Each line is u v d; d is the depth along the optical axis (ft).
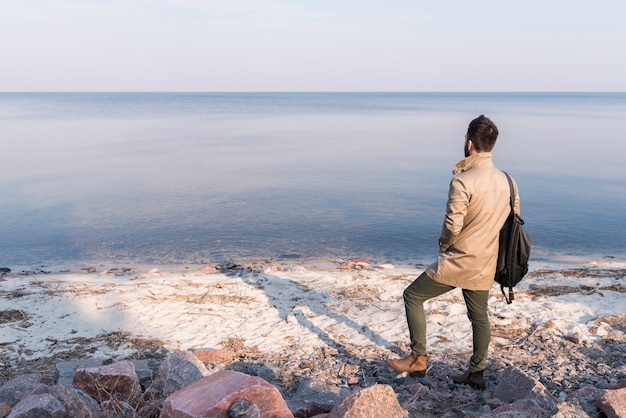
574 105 601.62
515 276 15.24
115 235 45.73
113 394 13.60
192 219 52.01
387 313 23.18
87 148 121.70
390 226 49.88
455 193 14.42
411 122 252.21
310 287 27.37
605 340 19.99
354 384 16.38
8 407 12.07
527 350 19.10
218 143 137.69
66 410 11.51
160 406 13.12
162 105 571.69
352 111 404.36
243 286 27.50
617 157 107.04
